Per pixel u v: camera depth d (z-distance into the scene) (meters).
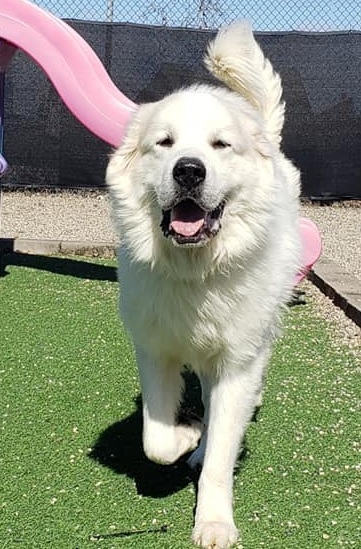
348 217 10.96
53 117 11.48
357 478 3.37
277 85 4.44
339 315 6.07
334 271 7.11
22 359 4.77
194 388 4.41
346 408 4.16
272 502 3.14
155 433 3.05
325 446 3.69
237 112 3.16
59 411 3.99
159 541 2.82
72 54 6.16
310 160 11.59
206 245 2.90
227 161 2.97
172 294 2.97
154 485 3.26
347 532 2.92
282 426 3.90
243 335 3.03
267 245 3.08
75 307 6.05
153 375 3.09
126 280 3.07
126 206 3.05
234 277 2.97
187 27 11.30
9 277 6.97
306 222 5.95
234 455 2.99
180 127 2.98
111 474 3.34
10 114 11.47
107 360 4.80
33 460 3.44
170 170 2.82
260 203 3.05
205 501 2.91
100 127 6.20
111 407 4.06
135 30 11.26
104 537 2.84
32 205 11.02
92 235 9.19
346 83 11.40
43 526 2.90
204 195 2.80
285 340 5.39
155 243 2.95
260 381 3.18
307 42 11.25
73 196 11.78
